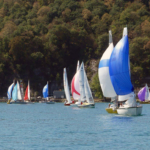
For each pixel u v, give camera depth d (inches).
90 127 6963.6
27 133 6245.1
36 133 6230.3
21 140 5502.0
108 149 4785.9
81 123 7746.1
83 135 5930.1
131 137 5664.4
